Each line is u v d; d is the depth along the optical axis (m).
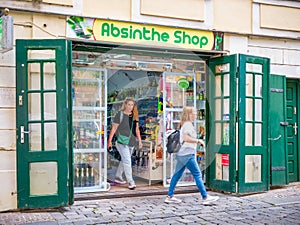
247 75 7.40
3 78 6.01
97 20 6.55
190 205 6.39
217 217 5.65
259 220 5.48
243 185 7.11
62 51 5.99
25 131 5.91
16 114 5.91
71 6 6.41
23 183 5.89
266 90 7.40
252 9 7.75
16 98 5.91
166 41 7.01
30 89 6.06
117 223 5.34
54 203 5.96
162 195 7.12
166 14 7.03
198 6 7.29
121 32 6.71
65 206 6.09
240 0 7.65
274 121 7.80
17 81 5.91
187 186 7.62
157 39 6.94
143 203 6.50
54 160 5.96
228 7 7.54
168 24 7.04
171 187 6.53
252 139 7.27
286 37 8.00
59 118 5.98
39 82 6.09
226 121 7.31
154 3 6.95
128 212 5.92
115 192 7.02
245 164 7.18
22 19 6.16
